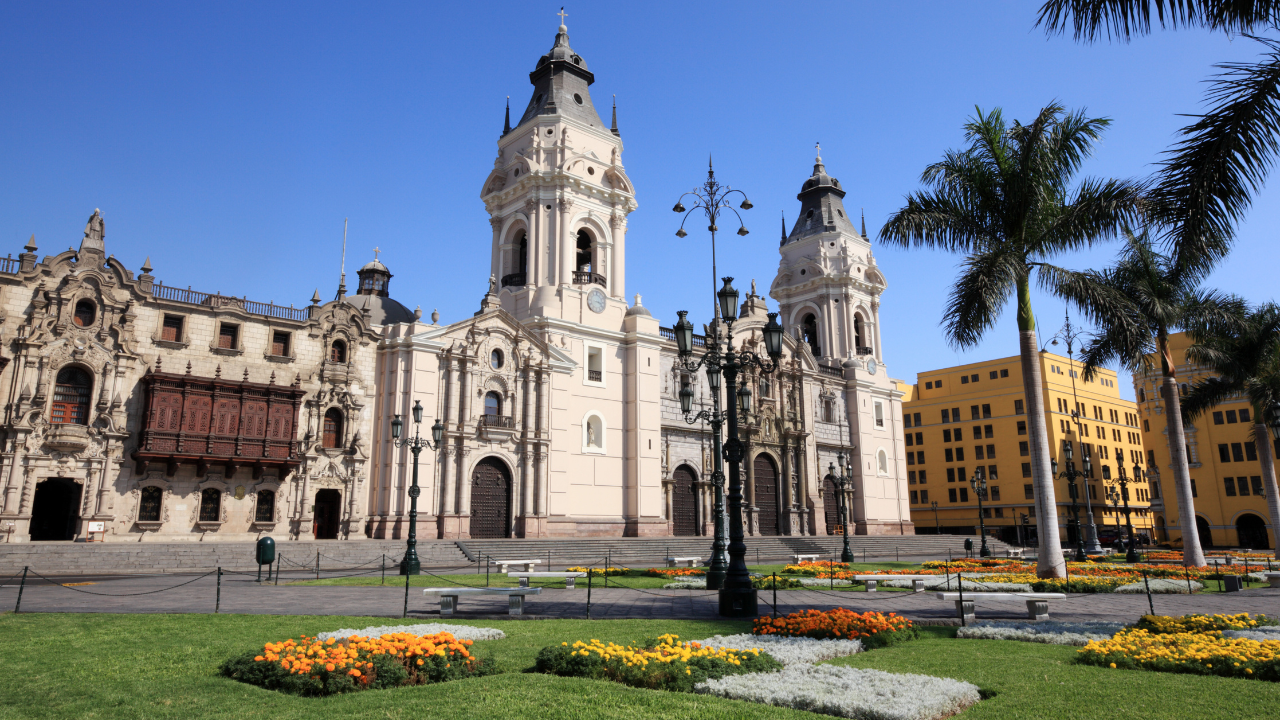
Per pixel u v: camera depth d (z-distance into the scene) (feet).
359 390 160.66
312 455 151.53
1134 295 118.73
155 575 105.91
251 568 119.85
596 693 34.17
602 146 215.51
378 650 39.14
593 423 196.24
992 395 342.44
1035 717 30.86
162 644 46.37
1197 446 257.55
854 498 255.09
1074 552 179.11
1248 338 137.69
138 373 136.67
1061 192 97.35
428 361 166.20
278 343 152.87
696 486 212.64
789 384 241.14
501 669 40.11
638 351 202.90
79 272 132.67
